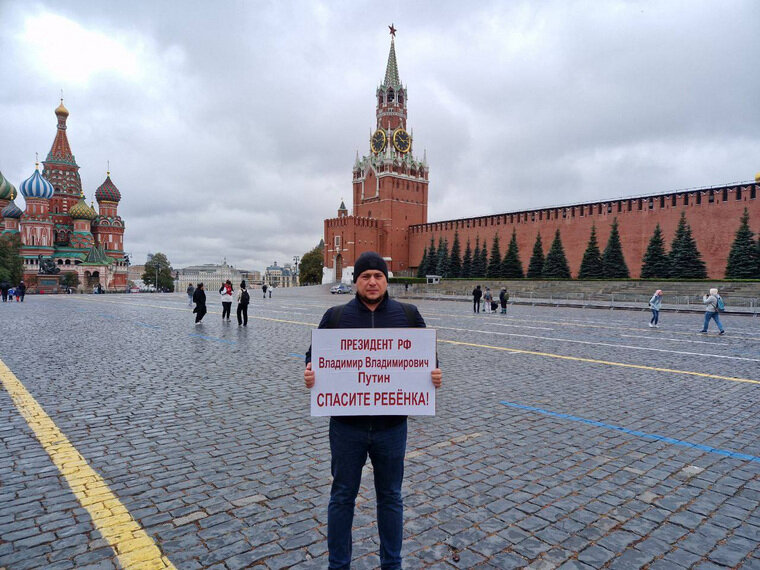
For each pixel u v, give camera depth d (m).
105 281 91.00
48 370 9.41
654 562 3.16
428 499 4.02
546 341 14.05
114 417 6.29
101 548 3.25
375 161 89.31
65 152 99.19
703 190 47.34
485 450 5.15
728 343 13.82
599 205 57.12
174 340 13.99
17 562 3.07
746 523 3.67
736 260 42.59
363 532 3.54
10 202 91.56
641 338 14.95
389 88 90.50
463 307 35.41
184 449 5.14
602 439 5.51
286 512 3.79
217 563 3.10
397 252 86.56
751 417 6.39
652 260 49.19
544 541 3.41
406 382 2.89
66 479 4.35
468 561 3.15
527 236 65.50
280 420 6.21
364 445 2.85
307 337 14.73
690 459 4.93
